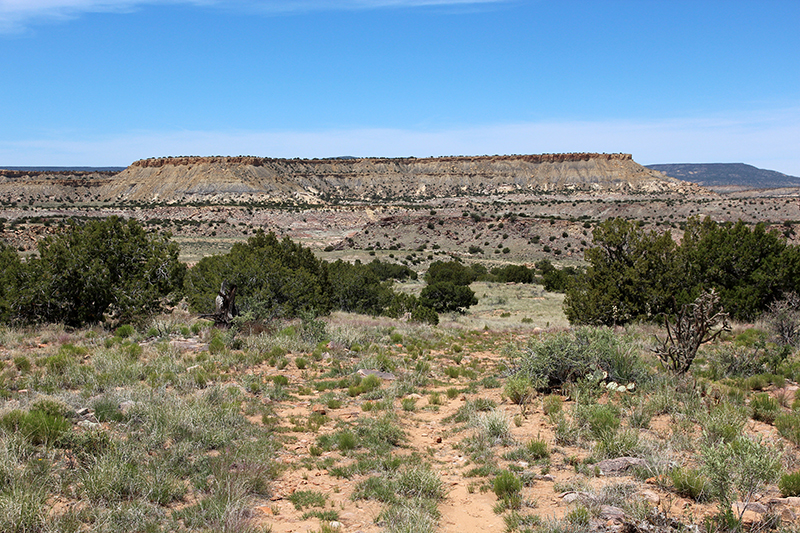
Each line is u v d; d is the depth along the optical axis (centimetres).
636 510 441
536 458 619
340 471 586
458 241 11619
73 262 1673
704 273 2014
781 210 13312
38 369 973
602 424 671
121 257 1816
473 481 570
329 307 2344
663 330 1789
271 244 2747
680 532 406
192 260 7631
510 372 1087
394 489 534
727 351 1086
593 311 2038
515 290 5631
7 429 572
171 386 902
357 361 1283
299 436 721
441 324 2619
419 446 705
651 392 830
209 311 1838
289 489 543
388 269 7281
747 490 464
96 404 721
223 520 436
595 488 509
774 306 1770
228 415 744
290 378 1095
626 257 2114
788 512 429
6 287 1659
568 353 944
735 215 13562
